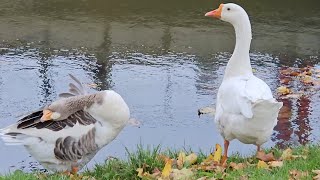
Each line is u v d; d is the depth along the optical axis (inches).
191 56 429.4
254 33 491.5
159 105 334.3
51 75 377.4
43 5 551.8
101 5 560.1
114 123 210.1
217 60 421.4
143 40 462.3
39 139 207.2
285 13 561.0
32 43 442.0
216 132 297.1
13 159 261.1
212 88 363.9
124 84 366.9
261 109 199.6
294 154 228.7
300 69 404.5
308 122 308.3
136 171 213.3
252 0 603.5
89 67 397.1
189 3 579.8
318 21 536.4
